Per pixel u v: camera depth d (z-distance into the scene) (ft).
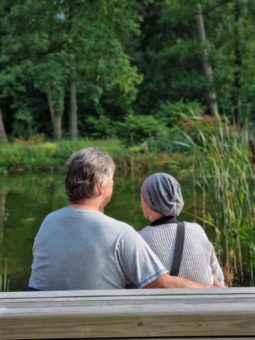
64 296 5.22
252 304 4.98
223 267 19.06
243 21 86.79
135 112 103.09
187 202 34.94
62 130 95.61
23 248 24.25
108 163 7.62
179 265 8.27
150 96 103.76
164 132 75.46
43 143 75.82
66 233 7.09
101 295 5.23
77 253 6.94
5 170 68.13
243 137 21.09
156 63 102.06
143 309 4.89
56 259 6.98
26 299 5.16
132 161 66.39
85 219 7.13
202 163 22.38
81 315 4.85
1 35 91.09
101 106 98.78
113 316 4.86
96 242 6.94
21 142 80.18
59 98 84.12
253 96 86.43
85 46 81.76
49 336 4.87
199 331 4.89
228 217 19.19
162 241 8.39
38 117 99.86
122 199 39.37
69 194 7.47
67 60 83.05
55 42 83.51
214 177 20.58
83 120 99.55
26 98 98.07
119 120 100.27
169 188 8.59
